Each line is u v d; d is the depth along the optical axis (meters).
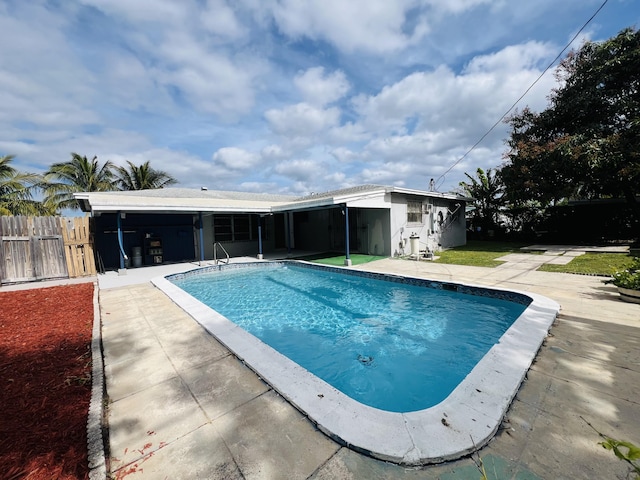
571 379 2.56
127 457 1.82
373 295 7.20
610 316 4.11
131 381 2.77
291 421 2.13
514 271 7.77
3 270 7.93
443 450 1.76
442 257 11.04
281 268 11.12
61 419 2.21
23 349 3.58
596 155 10.78
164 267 10.71
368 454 1.77
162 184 27.56
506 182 14.57
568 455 1.74
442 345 4.39
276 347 4.56
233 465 1.73
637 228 13.87
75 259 8.98
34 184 17.47
